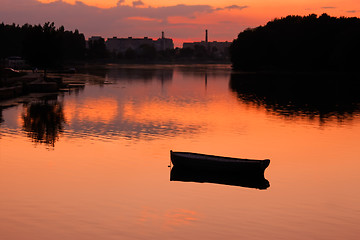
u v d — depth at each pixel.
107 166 38.72
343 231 26.23
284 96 108.88
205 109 80.75
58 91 108.56
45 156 41.75
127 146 46.78
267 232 25.91
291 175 37.50
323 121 68.12
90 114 70.00
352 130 59.94
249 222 27.27
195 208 29.30
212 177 36.38
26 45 129.00
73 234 24.98
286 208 29.70
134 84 140.75
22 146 45.75
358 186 34.66
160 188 33.09
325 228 26.62
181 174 36.72
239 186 34.03
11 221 26.53
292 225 26.98
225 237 25.09
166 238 24.78
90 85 131.38
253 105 88.94
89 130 55.72
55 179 34.72
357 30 191.00
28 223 26.28
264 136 54.75
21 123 59.97
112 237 24.73
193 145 48.56
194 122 64.62
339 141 52.09
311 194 32.56
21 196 30.70
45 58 128.75
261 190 33.22
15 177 35.06
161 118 67.50
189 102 91.94
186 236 25.11
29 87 103.12
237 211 28.98
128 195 31.41
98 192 31.86
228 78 181.88
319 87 135.88
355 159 43.28
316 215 28.55
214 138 52.84
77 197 30.75
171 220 27.25
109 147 46.09
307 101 97.69
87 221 26.77
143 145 47.50
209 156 37.34
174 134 54.59
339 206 30.19
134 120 64.81
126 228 25.91
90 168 38.00
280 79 174.38
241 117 71.25
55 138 50.12
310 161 42.31
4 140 48.62
